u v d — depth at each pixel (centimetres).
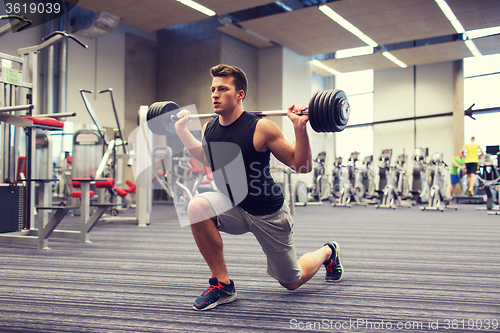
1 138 303
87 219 299
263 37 824
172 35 906
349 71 1091
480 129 941
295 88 917
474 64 949
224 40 829
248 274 190
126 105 866
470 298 152
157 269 204
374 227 403
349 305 142
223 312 134
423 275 190
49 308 138
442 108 991
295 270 140
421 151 742
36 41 702
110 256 241
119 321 125
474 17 704
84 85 791
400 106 1057
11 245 281
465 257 239
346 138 1154
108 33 790
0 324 121
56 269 204
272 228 132
